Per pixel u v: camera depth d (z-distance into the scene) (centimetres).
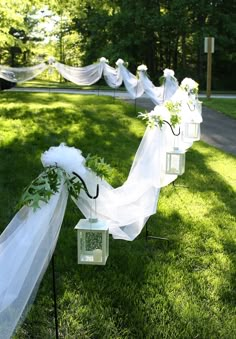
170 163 365
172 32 2683
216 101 1429
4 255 209
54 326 274
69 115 992
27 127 855
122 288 312
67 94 1502
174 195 514
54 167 224
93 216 254
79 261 240
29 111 1030
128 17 2620
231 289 320
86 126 889
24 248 208
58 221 227
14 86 1983
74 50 3412
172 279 328
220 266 353
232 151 776
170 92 1030
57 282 321
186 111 514
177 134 394
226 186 556
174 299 301
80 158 230
